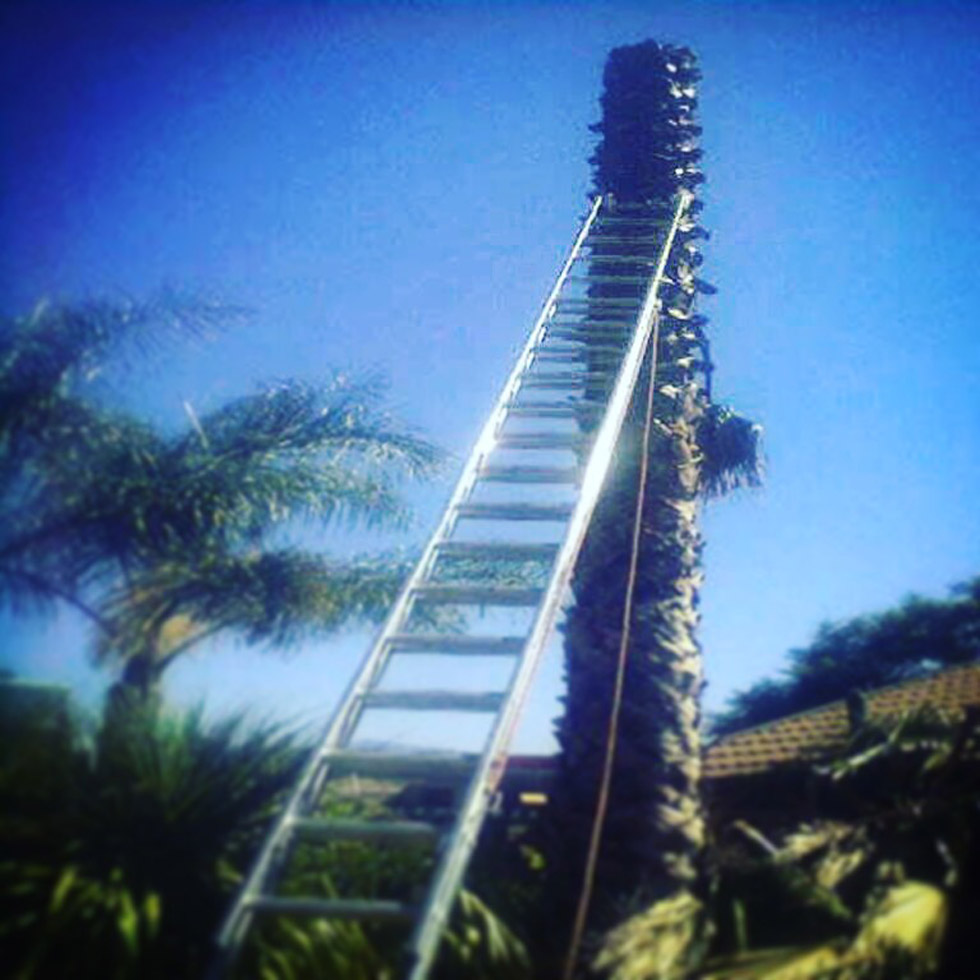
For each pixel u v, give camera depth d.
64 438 7.48
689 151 12.19
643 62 12.73
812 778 7.38
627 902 5.65
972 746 6.56
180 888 5.32
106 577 7.27
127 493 7.36
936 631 16.38
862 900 5.79
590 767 6.26
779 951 5.15
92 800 5.44
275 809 5.68
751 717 16.27
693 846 5.97
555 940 5.66
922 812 6.20
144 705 6.03
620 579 7.15
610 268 10.98
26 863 5.17
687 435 8.55
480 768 5.00
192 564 7.40
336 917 4.48
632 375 8.41
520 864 6.60
